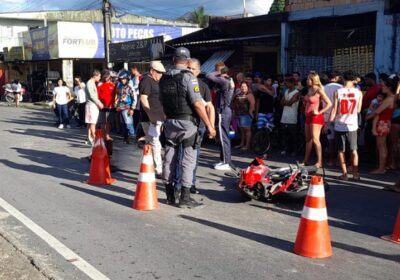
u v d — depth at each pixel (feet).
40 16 156.76
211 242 18.35
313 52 52.08
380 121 31.30
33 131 56.08
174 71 22.52
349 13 46.65
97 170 28.30
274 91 42.24
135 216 21.75
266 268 15.87
